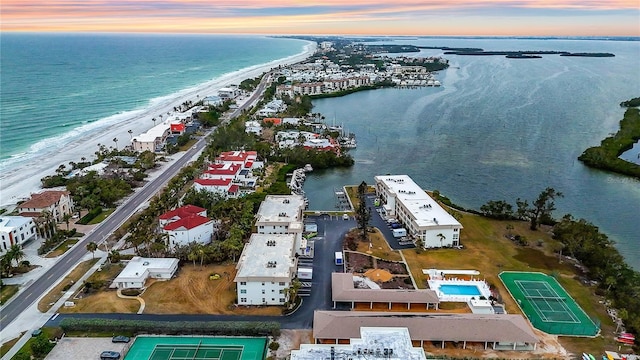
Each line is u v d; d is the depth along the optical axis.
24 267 136.62
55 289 125.81
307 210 186.88
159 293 124.31
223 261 141.50
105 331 108.06
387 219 176.12
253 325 106.81
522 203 177.12
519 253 149.88
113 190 189.00
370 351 90.69
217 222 162.75
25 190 198.50
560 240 156.75
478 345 103.94
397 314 108.44
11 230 144.62
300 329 109.75
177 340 105.62
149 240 146.75
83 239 155.75
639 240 165.00
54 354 100.25
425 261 143.38
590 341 106.50
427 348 103.12
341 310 117.25
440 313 114.62
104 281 129.50
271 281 118.00
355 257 145.00
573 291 127.50
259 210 161.50
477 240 159.12
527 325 106.75
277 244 136.75
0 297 121.69
